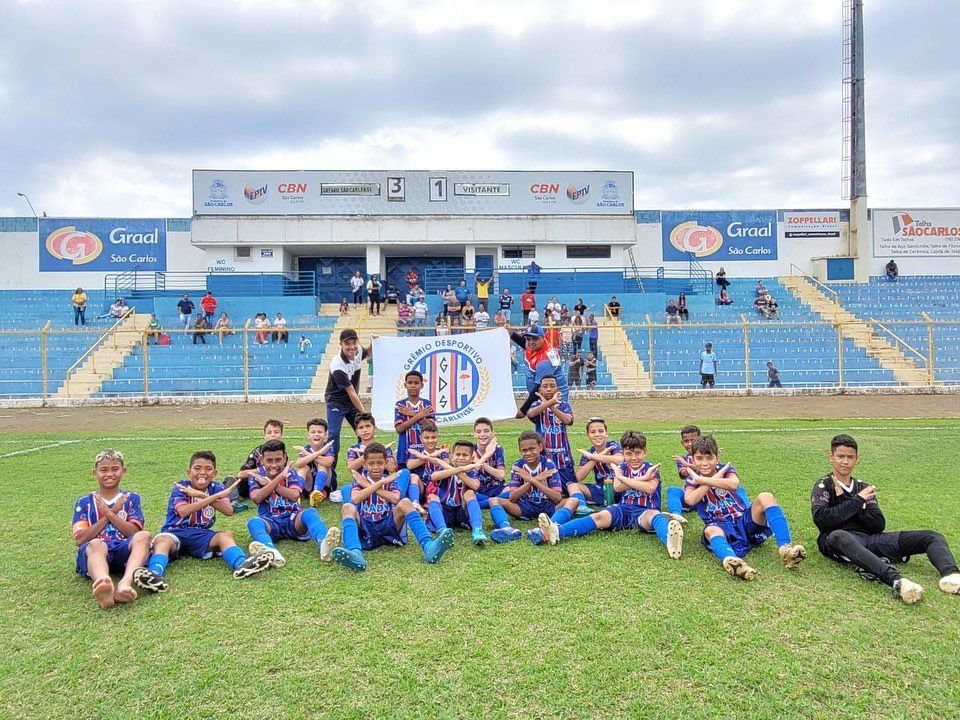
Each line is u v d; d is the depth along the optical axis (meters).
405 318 23.98
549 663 3.48
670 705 3.10
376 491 5.40
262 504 5.70
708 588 4.43
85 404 18.66
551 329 19.30
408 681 3.32
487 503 6.01
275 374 21.23
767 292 28.39
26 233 30.97
